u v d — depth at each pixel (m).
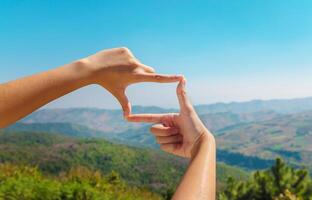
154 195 8.56
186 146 0.67
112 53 0.63
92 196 5.05
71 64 0.60
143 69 0.64
